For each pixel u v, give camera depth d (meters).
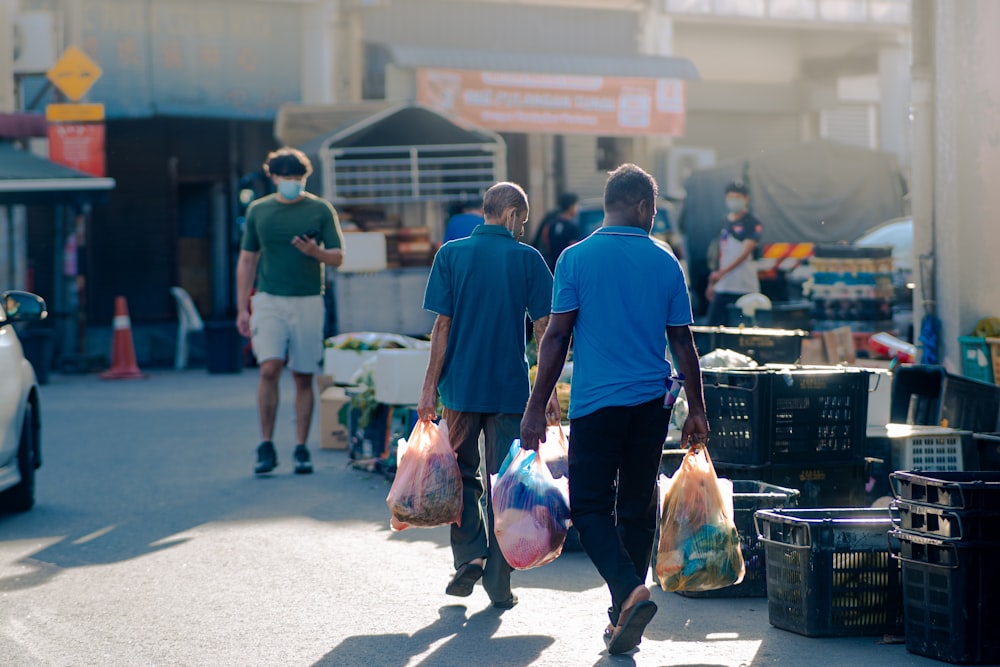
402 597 7.86
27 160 21.84
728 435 8.58
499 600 7.55
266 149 30.91
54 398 19.67
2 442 10.00
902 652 6.59
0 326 10.66
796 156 27.20
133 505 10.93
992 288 12.38
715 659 6.50
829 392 8.54
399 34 31.50
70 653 6.80
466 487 7.48
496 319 7.38
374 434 12.49
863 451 8.65
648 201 6.62
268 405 12.20
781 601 7.03
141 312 30.09
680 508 6.81
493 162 24.28
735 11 34.69
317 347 12.25
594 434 6.43
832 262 18.56
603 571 6.36
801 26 35.47
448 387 7.45
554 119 30.33
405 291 21.25
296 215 11.93
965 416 10.38
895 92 36.28
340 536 9.60
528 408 6.60
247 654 6.73
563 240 21.08
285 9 28.55
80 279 25.16
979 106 12.30
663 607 7.57
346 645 6.86
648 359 6.46
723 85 35.97
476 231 7.51
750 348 12.30
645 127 31.17
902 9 35.94
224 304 30.88
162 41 27.36
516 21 32.66
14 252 24.31
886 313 18.52
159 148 30.03
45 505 11.01
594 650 6.70
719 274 17.61
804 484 8.55
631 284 6.45
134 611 7.62
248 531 9.80
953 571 6.26
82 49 26.61
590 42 33.56
